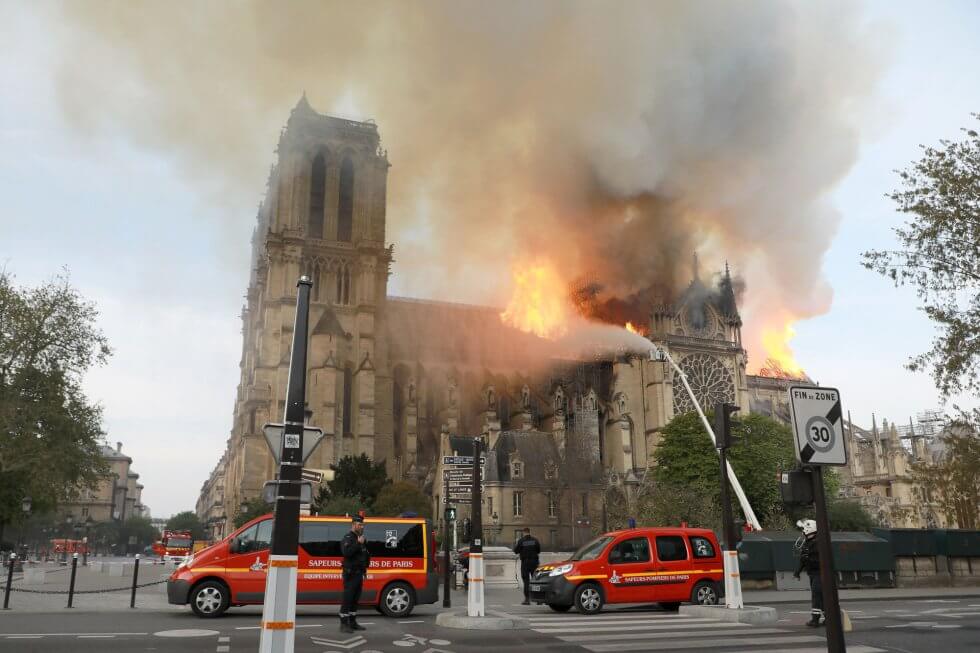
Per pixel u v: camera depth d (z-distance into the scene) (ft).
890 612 80.12
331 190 382.01
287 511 35.09
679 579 85.97
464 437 367.66
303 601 80.33
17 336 190.39
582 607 81.66
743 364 410.52
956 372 106.11
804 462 34.78
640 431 398.42
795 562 122.31
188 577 76.74
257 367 343.67
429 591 83.35
